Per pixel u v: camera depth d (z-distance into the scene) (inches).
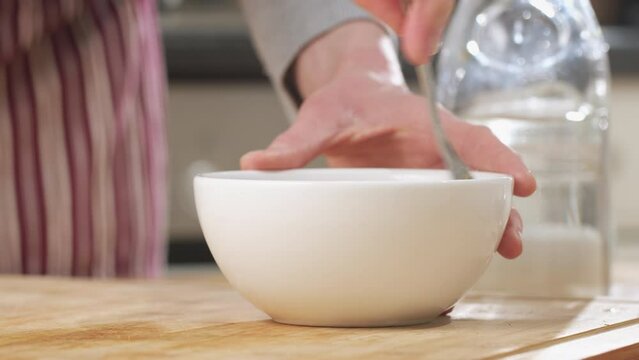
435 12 24.6
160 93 45.2
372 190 23.9
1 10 39.8
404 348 22.5
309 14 34.4
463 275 25.0
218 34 72.1
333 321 25.0
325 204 24.0
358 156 30.6
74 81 41.4
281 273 24.6
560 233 33.1
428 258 24.3
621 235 78.9
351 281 24.3
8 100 40.9
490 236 25.1
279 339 23.6
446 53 35.9
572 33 34.6
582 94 34.3
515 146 33.4
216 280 35.6
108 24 42.0
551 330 24.6
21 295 30.2
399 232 24.0
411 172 28.5
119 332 24.5
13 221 41.3
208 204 25.5
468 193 24.4
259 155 27.8
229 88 73.7
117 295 30.2
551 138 33.6
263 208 24.4
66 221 41.9
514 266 32.9
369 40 32.9
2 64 40.5
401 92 30.2
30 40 40.3
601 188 34.8
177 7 73.4
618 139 78.8
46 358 21.8
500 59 34.4
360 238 24.0
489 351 22.2
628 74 78.2
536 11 34.7
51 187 41.6
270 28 35.6
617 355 22.9
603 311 27.4
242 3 37.7
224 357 21.7
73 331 24.6
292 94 36.2
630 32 83.4
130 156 43.2
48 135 41.3
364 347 22.7
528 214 33.3
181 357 21.7
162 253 45.8
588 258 33.5
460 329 24.8
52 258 42.0
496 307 28.2
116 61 42.2
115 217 42.9
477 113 34.2
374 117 29.7
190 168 73.9
